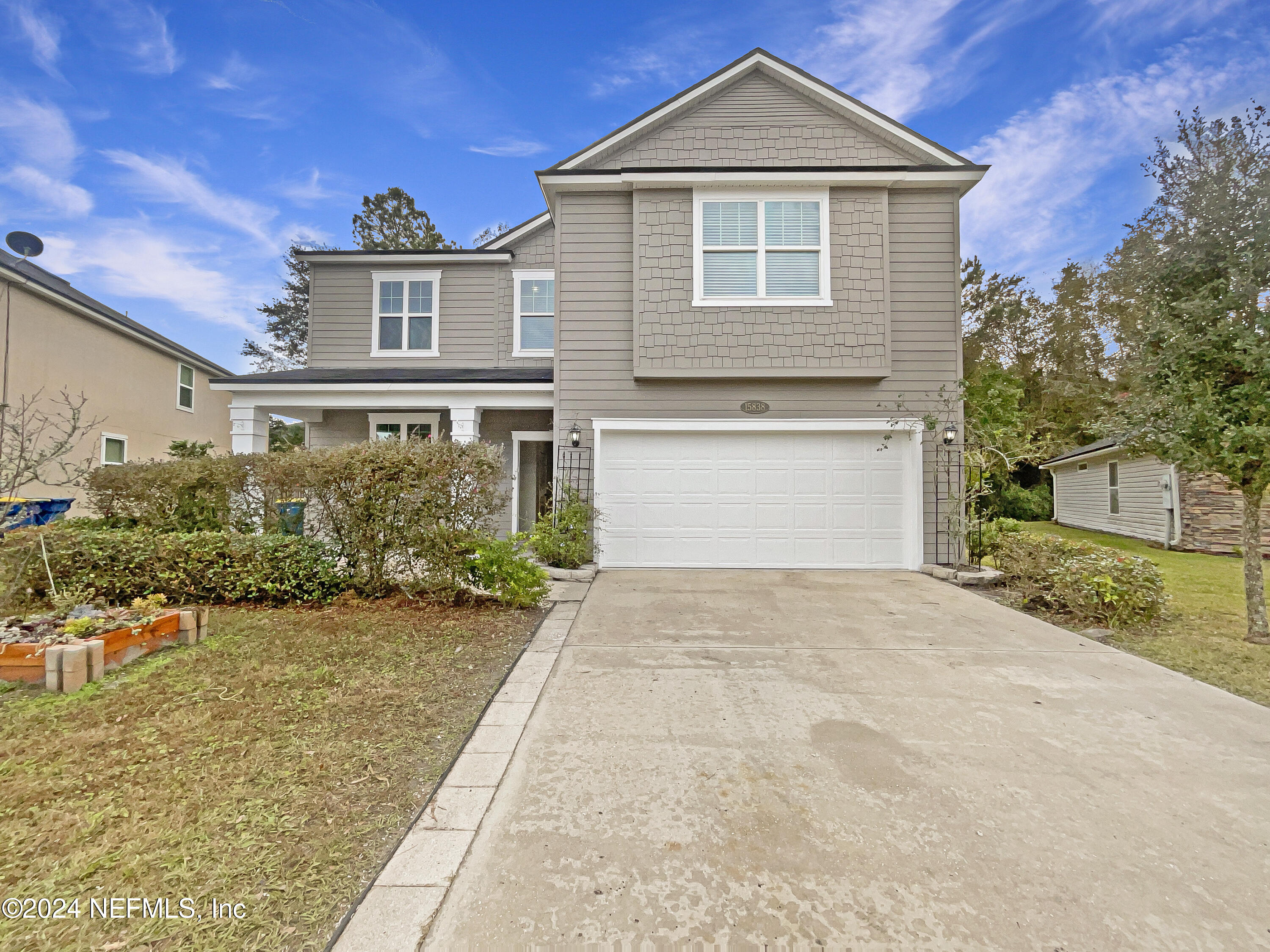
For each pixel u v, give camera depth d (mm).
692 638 4977
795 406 8484
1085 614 5566
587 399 8641
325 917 1830
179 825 2279
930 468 8352
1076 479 17438
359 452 5980
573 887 1967
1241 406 4996
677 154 8688
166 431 14656
